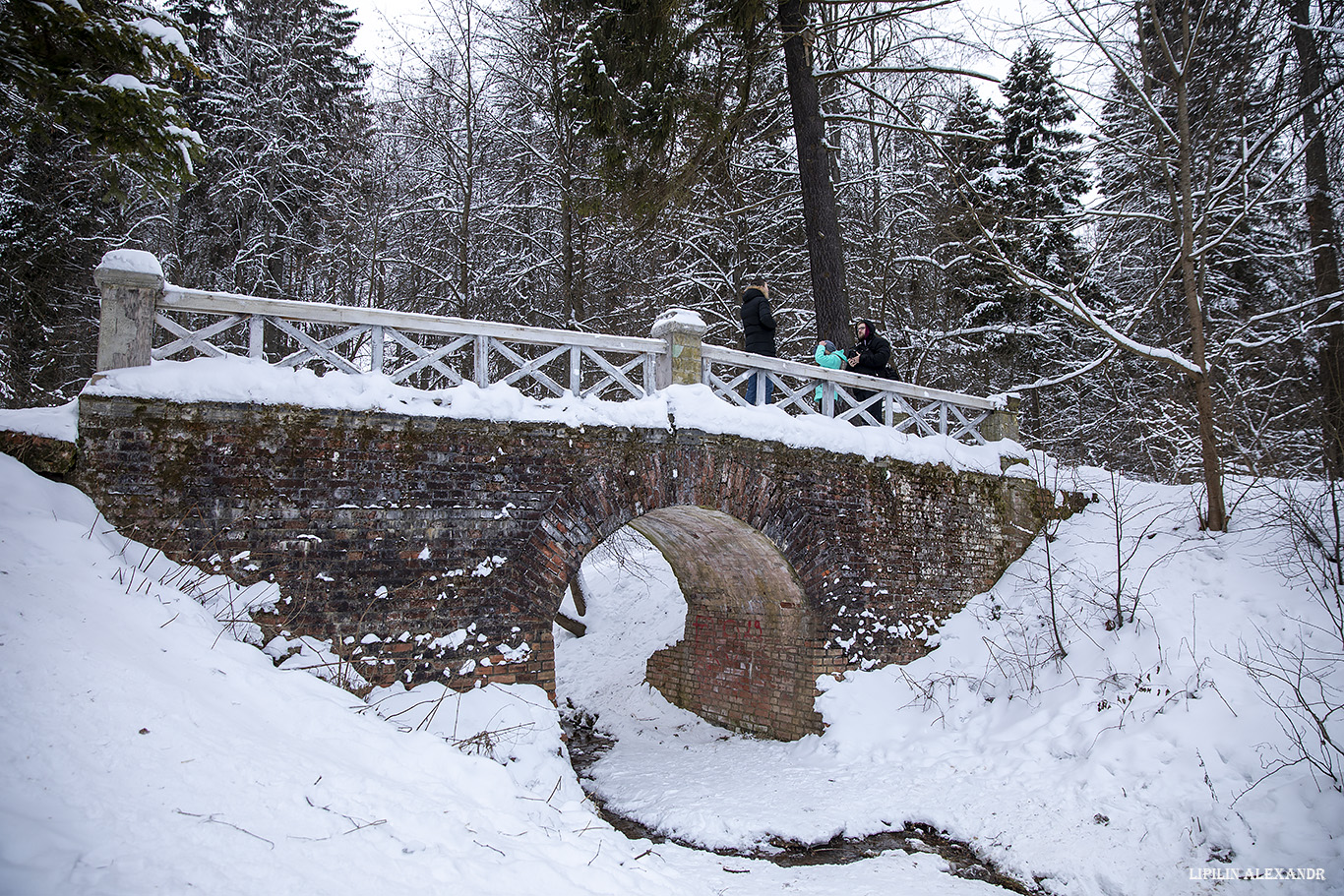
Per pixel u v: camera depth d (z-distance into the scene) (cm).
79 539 493
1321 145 1070
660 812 712
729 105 1197
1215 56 1018
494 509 658
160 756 357
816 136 1183
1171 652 759
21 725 338
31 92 591
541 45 1553
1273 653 711
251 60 1744
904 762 768
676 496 752
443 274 1880
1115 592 864
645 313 1739
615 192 1160
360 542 602
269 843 332
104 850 291
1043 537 1048
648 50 1058
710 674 1040
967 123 1686
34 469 523
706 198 1299
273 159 1700
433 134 1725
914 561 928
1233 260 1305
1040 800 653
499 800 478
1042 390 1973
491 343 714
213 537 557
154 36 592
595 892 401
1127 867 566
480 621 640
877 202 1716
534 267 1766
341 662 577
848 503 881
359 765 441
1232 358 1312
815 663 855
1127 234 1255
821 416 902
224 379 577
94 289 1659
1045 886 574
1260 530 866
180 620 492
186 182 636
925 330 1642
